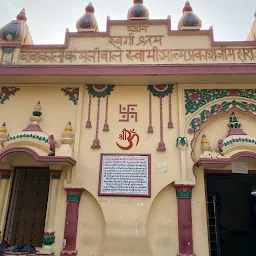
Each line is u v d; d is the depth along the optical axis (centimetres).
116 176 497
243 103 538
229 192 516
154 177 494
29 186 533
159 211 486
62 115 546
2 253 450
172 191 497
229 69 503
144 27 592
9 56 575
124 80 537
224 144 500
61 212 491
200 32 579
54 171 503
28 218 512
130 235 463
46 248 461
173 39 579
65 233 472
